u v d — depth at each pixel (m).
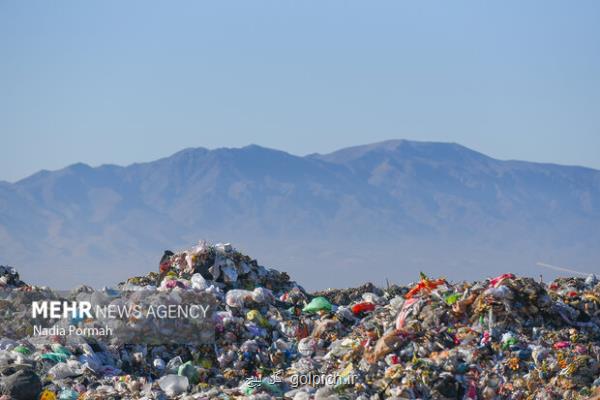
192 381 62.34
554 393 59.06
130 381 59.81
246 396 56.41
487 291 68.75
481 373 61.03
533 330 66.62
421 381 58.88
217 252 85.31
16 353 62.38
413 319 68.56
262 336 71.75
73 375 60.56
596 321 70.94
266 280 87.19
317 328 73.12
